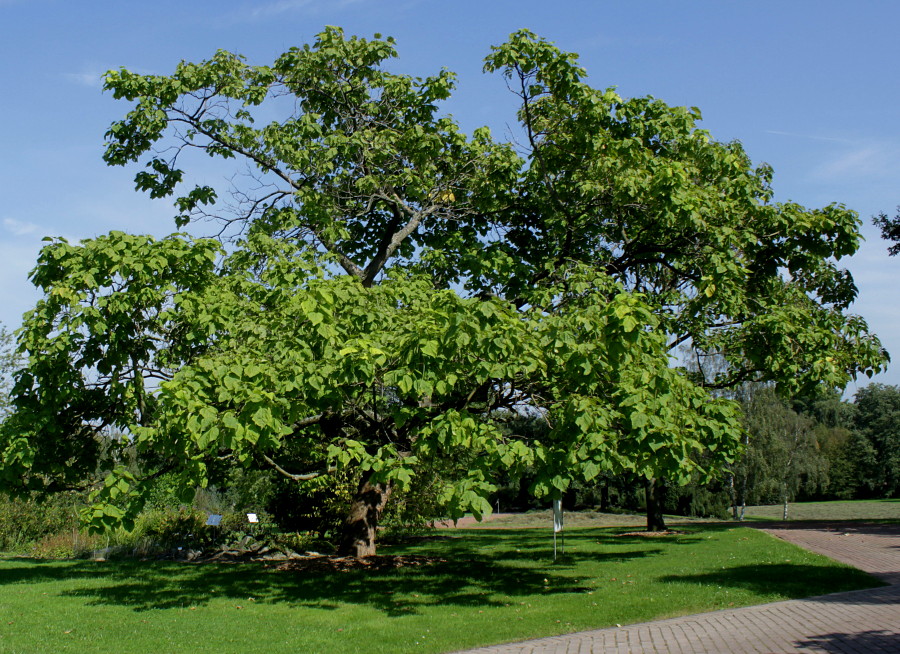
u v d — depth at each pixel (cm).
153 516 2034
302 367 821
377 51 1465
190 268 1134
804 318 1308
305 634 876
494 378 945
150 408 1138
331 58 1425
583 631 868
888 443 5622
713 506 3991
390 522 2194
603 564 1492
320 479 1753
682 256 1402
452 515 802
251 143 1367
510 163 1397
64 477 1228
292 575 1377
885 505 4700
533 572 1388
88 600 1109
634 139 1322
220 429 776
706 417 1000
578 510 4934
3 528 1961
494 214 1543
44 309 1093
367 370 802
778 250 1394
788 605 957
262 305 1079
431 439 884
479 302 833
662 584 1173
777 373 1324
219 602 1095
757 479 3338
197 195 1455
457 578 1322
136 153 1370
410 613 998
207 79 1323
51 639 850
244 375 834
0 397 2312
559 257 1457
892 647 697
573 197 1421
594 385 866
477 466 834
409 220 1555
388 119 1497
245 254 1246
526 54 1349
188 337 1030
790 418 3781
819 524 2380
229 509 2852
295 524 2016
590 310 880
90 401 1220
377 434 1151
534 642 818
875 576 1156
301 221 1339
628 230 1494
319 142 1360
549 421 970
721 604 986
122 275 1034
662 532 2297
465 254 1384
